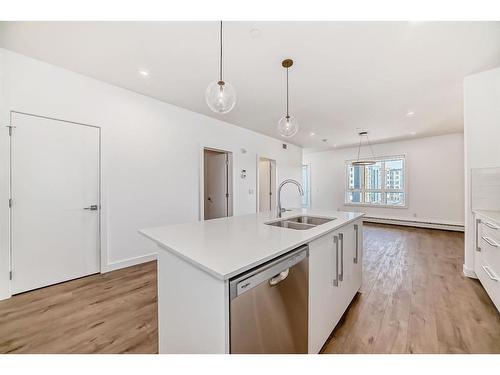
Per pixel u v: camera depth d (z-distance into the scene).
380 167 6.82
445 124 4.62
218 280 0.85
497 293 1.87
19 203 2.22
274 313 1.04
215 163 4.98
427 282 2.54
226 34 1.87
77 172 2.59
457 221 5.47
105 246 2.80
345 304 1.85
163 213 3.42
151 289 2.35
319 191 8.16
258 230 1.53
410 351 1.44
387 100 3.33
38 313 1.90
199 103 3.50
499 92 2.42
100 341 1.55
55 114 2.42
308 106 3.59
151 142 3.27
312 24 1.75
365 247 4.01
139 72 2.54
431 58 2.23
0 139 2.10
